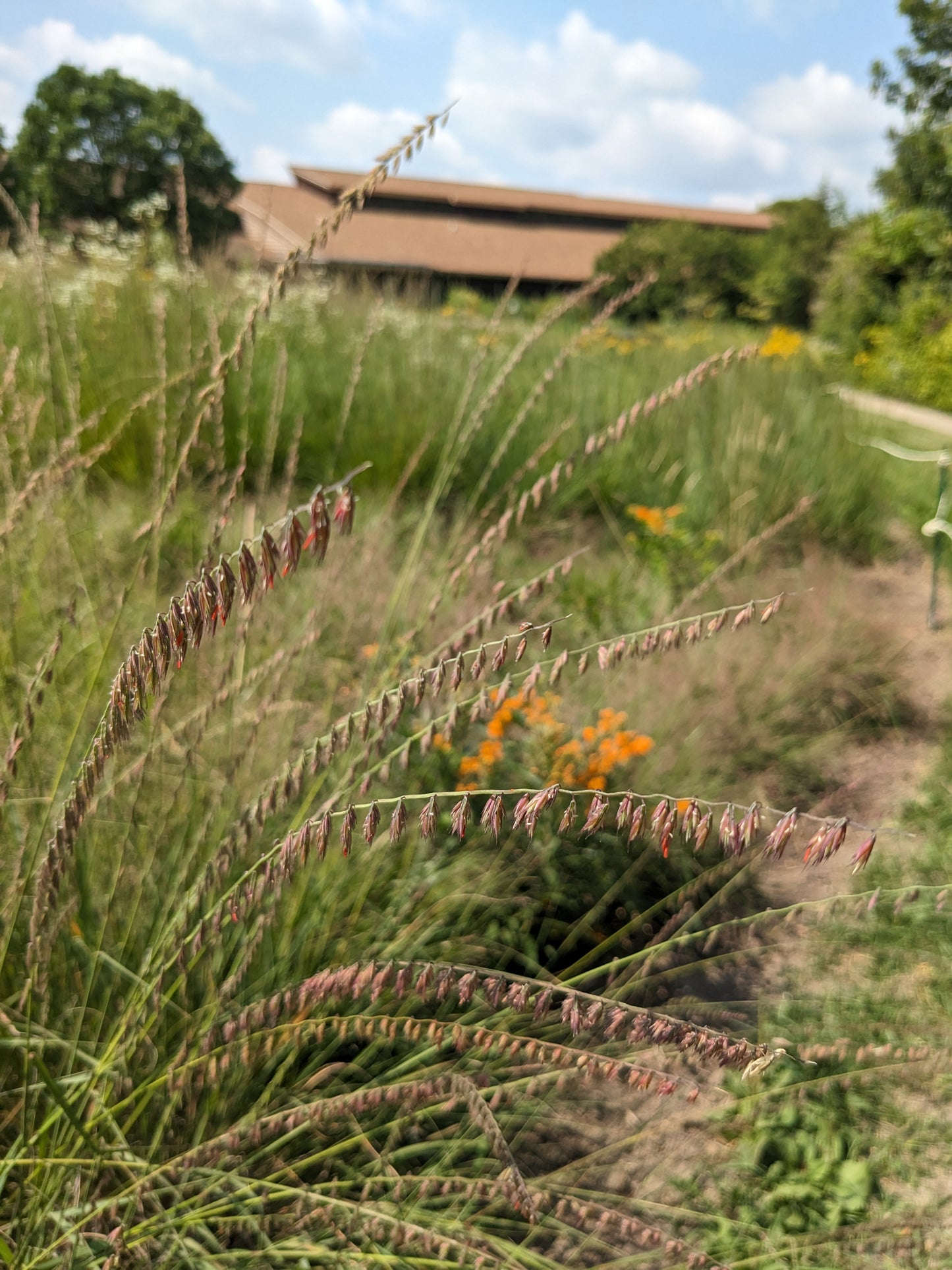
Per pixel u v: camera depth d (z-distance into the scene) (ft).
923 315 62.08
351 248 119.65
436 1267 5.87
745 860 10.03
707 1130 8.02
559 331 25.46
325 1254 5.74
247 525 9.09
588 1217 6.59
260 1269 6.01
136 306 18.10
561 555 17.80
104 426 15.47
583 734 10.77
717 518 20.99
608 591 15.64
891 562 24.03
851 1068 8.51
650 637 4.25
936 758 14.64
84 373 16.02
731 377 25.93
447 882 9.07
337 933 7.82
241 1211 6.00
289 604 10.61
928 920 10.52
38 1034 5.82
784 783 13.38
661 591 16.26
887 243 74.13
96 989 6.39
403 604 9.38
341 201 4.19
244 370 17.92
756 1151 7.84
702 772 12.10
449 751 9.70
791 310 94.84
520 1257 6.40
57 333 8.59
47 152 82.33
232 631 9.13
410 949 8.09
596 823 3.73
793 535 21.81
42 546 8.14
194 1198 5.56
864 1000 9.36
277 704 7.88
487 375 22.00
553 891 9.86
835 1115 8.25
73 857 5.82
